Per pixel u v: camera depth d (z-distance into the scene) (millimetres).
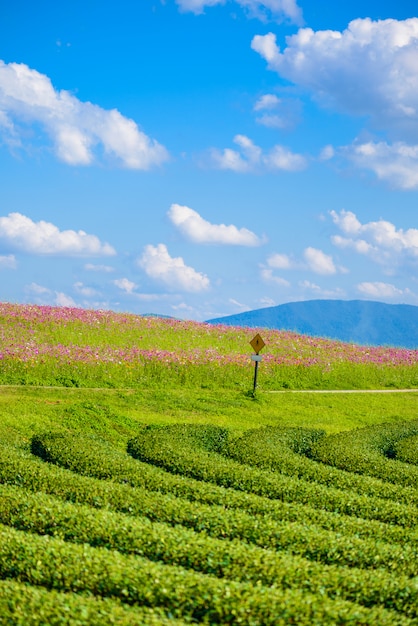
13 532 11281
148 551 11039
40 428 22234
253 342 33938
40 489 14805
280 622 8500
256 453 19875
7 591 8938
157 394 30078
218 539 11898
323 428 26750
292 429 24344
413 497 16328
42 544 10742
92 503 14023
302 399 32469
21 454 18625
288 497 15672
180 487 15469
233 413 28391
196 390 33250
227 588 9141
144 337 43531
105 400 28078
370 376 40594
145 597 9164
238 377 36062
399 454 21594
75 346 36906
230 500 14578
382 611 9102
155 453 19312
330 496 15602
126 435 22984
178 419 26391
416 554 11906
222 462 18422
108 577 9617
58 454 18406
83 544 11172
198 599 9008
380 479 18625
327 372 39594
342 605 9062
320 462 20250
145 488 15750
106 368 33906
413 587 10078
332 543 11867
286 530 12328
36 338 38781
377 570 10781
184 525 12828
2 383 30203
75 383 31750
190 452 19516
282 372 38125
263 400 31406
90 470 17062
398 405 33312
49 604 8602
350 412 30562
